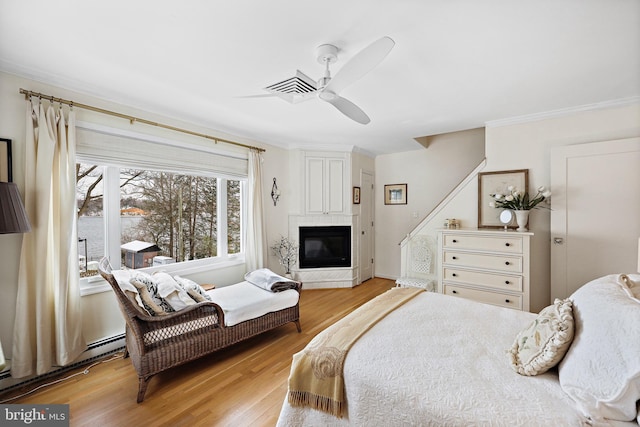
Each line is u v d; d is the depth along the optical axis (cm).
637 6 144
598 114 284
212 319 233
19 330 200
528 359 120
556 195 298
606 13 150
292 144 450
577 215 288
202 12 149
